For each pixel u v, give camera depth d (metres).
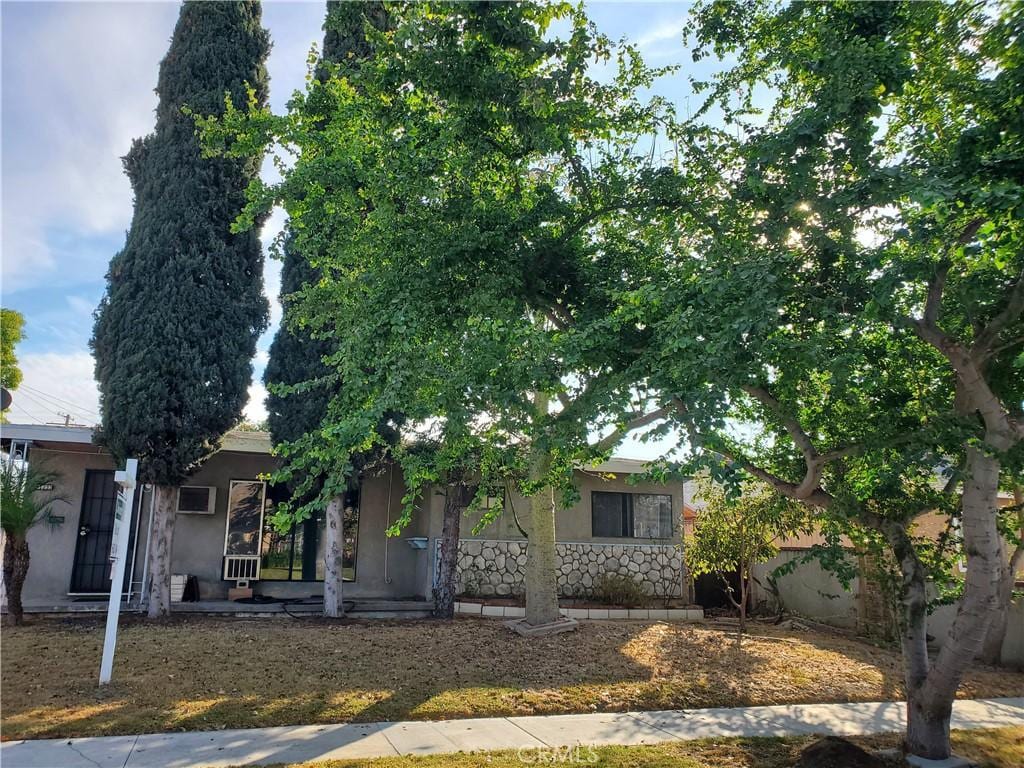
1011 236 5.22
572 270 7.19
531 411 5.38
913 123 6.49
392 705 7.44
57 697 7.13
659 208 7.34
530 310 7.45
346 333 6.75
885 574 7.13
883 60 5.38
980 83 5.88
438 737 6.54
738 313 4.88
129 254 11.98
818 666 10.11
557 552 15.30
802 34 6.32
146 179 12.40
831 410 6.70
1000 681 10.06
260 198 7.44
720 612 15.82
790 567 7.20
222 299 12.09
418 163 6.57
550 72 6.66
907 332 6.55
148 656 8.75
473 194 6.94
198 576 13.91
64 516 13.31
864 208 5.66
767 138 6.02
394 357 5.55
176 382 11.55
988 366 6.43
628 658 9.95
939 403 6.57
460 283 6.64
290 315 10.26
